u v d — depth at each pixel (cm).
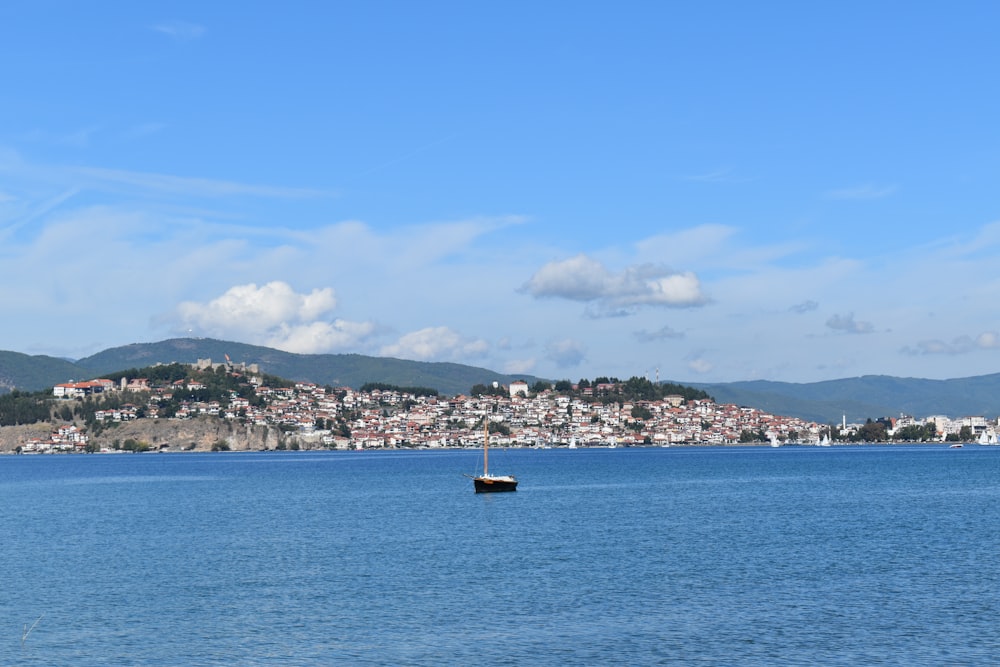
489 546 10119
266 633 6209
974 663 5488
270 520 13150
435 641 6006
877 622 6412
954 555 9288
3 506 16150
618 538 10788
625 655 5694
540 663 5550
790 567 8612
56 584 7906
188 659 5653
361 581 7975
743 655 5678
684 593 7412
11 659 5688
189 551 9850
